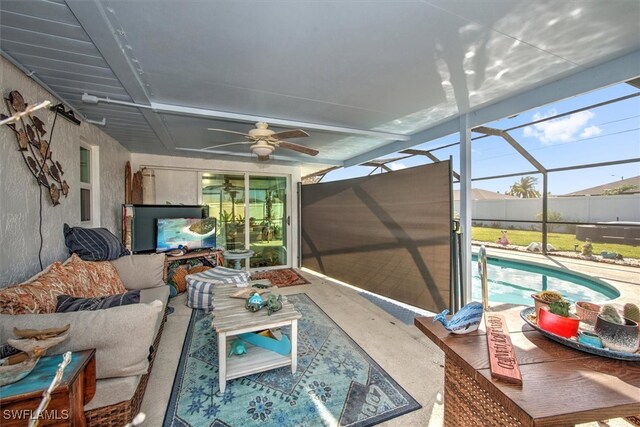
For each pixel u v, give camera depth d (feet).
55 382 2.59
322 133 11.76
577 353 3.45
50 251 7.36
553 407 2.52
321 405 5.88
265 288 9.34
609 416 2.53
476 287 17.60
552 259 21.56
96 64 6.03
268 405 5.89
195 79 7.00
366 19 4.84
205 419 5.50
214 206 18.20
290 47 5.69
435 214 10.35
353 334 9.29
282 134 9.07
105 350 4.57
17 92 5.97
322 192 17.28
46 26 4.73
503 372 2.97
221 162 17.99
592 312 4.10
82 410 3.95
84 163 10.30
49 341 3.75
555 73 6.97
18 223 6.05
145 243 13.64
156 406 5.82
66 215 8.30
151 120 9.79
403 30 5.18
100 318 4.52
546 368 3.14
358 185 14.34
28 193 6.41
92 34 4.97
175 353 7.99
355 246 14.53
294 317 6.96
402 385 6.55
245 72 6.70
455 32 5.26
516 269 21.70
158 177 16.74
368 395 6.19
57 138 7.80
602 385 2.84
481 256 5.12
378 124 10.94
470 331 4.02
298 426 5.33
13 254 5.87
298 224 20.10
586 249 22.29
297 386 6.50
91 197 10.69
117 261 9.27
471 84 7.51
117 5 4.33
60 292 5.70
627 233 22.45
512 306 5.24
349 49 5.79
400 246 11.86
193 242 14.82
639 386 2.82
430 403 5.96
